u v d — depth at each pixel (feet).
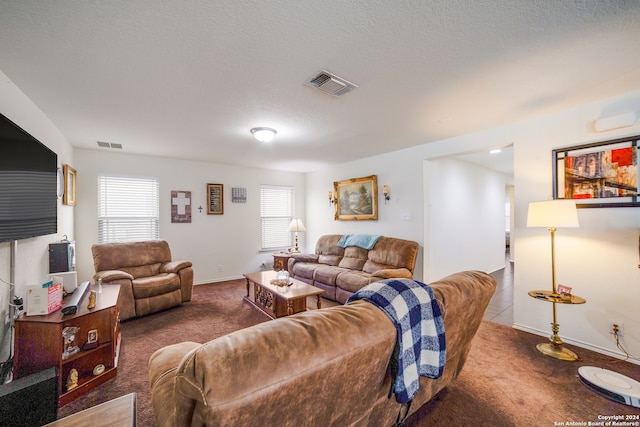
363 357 2.98
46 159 6.97
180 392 2.27
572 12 4.31
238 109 8.21
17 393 3.80
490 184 19.19
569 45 5.17
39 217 6.57
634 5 4.14
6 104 6.13
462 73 6.20
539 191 8.91
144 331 9.28
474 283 5.03
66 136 10.75
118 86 6.68
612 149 7.53
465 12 4.28
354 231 16.28
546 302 8.81
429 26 4.63
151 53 5.33
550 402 5.62
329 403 2.96
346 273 12.42
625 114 7.11
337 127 9.96
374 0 4.00
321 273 13.24
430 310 4.01
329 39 4.96
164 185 14.90
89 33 4.68
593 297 7.88
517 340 8.55
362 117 8.93
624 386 5.80
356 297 3.96
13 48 5.07
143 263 12.37
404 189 13.39
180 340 8.63
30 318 5.79
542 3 4.11
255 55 5.45
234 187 17.34
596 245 7.83
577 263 8.18
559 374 6.64
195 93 7.11
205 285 15.64
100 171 13.17
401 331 3.48
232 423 2.21
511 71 6.12
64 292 7.19
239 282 16.35
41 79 6.28
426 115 8.79
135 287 10.33
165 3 4.01
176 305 11.68
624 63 5.81
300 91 7.04
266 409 2.37
